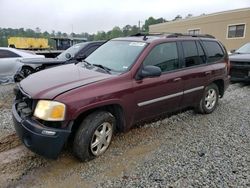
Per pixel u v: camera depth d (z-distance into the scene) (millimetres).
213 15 27547
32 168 3406
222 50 5816
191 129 4766
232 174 3262
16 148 3939
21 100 3691
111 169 3391
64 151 3809
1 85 8711
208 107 5582
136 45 4348
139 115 4094
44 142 3082
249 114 5664
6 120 5074
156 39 4418
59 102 3102
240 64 8414
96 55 4719
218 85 5848
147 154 3797
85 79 3580
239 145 4094
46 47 24328
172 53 4570
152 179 3158
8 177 3201
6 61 8961
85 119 3432
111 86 3580
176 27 33344
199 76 5031
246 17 24125
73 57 7980
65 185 3061
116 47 4590
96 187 3021
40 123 3150
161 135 4480
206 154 3785
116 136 4379
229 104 6457
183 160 3611
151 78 4102
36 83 3537
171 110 4711
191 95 4980
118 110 3809
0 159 3611
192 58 4973
